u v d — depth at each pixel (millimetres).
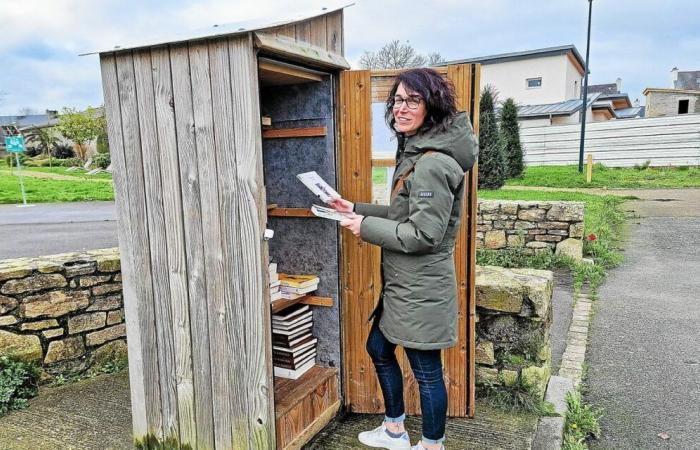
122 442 2377
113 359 3262
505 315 2699
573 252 6293
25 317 2865
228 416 1992
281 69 2029
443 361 2512
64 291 3012
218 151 1828
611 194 13031
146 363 2176
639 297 5219
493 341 2729
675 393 3168
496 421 2502
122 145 2053
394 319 1885
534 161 19906
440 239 1746
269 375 1897
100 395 2869
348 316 2516
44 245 7395
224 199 1849
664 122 17391
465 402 2520
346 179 2418
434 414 1976
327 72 2338
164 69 1890
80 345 3107
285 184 2547
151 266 2078
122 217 2113
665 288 5523
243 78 1724
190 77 1838
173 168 1941
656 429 2754
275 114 2502
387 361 2131
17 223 9836
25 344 2875
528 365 2686
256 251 1813
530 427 2445
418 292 1826
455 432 2396
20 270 2832
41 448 2330
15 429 2504
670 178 15539
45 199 14141
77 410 2693
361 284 2473
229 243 1867
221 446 2033
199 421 2074
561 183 14992
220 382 1987
